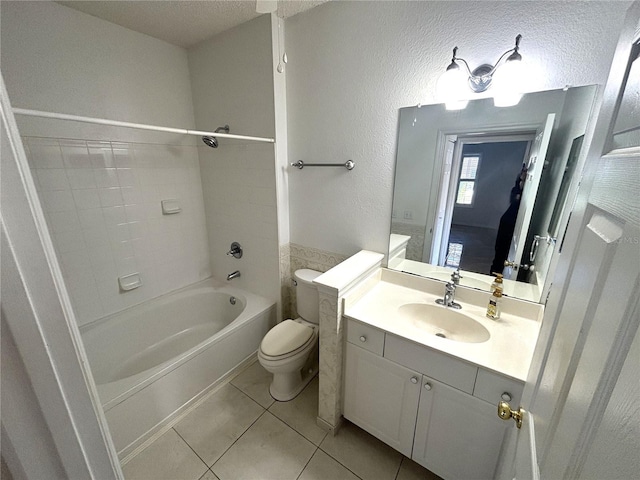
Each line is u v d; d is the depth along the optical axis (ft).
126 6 4.99
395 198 5.16
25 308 1.18
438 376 3.67
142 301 6.99
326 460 4.58
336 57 5.10
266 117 5.96
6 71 4.55
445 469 3.97
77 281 5.82
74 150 5.44
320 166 5.91
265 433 5.03
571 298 1.80
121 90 5.90
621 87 1.56
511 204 4.16
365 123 5.12
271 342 5.65
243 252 7.55
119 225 6.31
